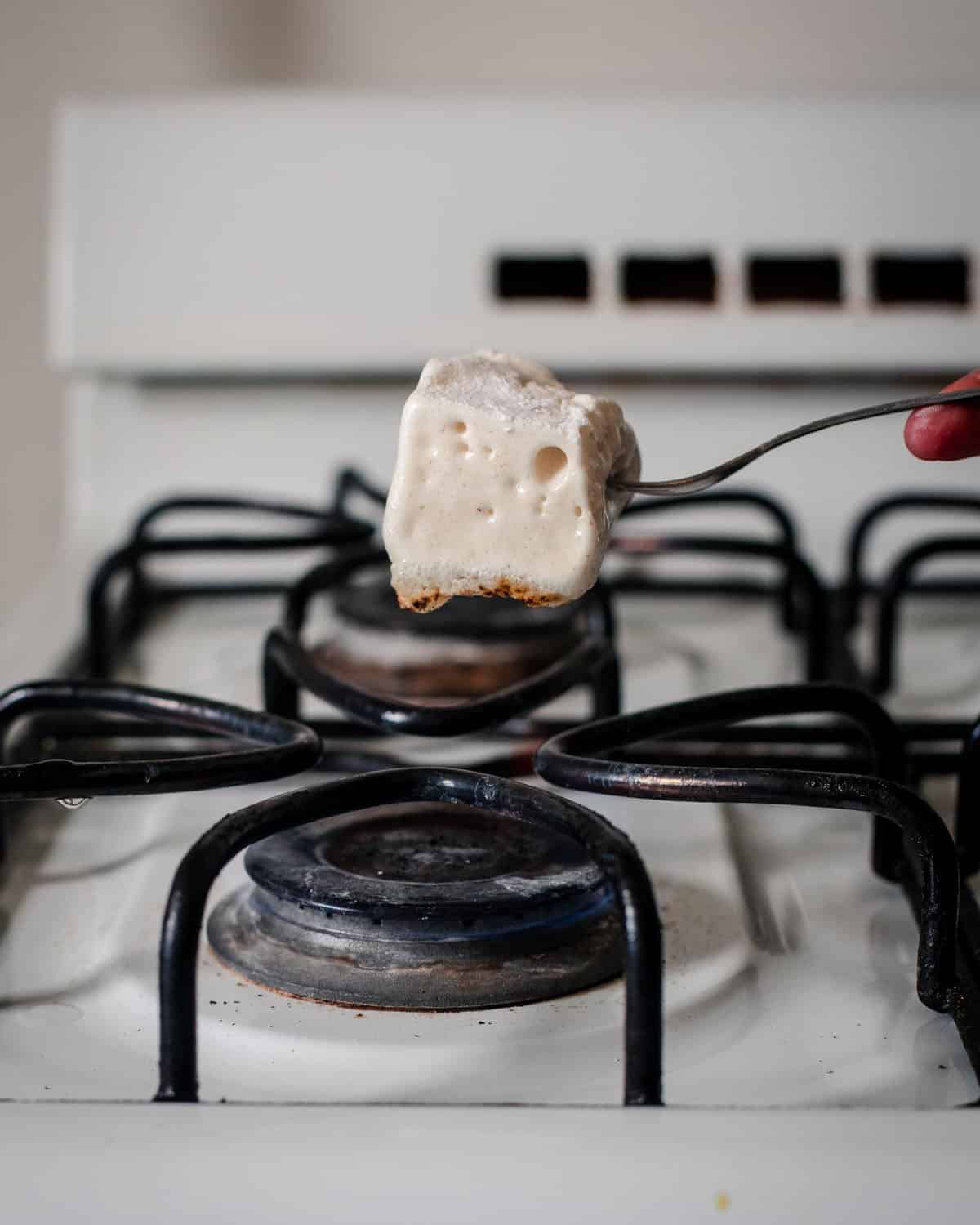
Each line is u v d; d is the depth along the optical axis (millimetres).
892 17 1050
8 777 467
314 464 925
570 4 1054
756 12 1052
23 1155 402
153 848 585
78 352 889
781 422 910
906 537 915
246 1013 480
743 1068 459
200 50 1076
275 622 855
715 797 463
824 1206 391
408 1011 479
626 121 873
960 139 873
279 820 448
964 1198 392
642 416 910
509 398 476
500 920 497
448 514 469
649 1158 400
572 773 478
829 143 873
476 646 738
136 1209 392
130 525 922
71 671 732
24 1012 487
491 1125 412
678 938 521
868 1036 475
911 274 888
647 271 886
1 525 1151
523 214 875
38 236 1113
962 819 542
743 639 828
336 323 881
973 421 470
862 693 541
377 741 664
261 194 882
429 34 1062
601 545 469
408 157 876
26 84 1090
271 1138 408
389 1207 391
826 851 597
